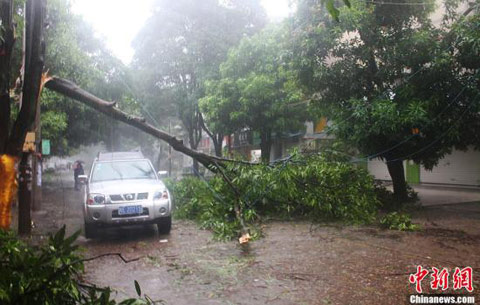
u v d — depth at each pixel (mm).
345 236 8219
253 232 8383
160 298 5008
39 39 2924
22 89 2951
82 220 11234
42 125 15336
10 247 2984
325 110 11969
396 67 10711
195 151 3996
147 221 8523
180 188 12328
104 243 8305
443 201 13758
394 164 12266
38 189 12602
